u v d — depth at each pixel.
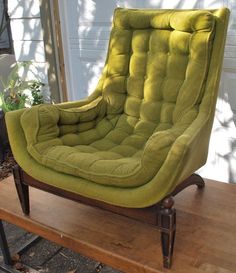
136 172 1.29
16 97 2.93
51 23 2.63
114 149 1.74
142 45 1.90
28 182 1.64
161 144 1.25
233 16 1.96
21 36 2.89
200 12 1.65
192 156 1.38
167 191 1.25
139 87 1.91
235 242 1.45
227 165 2.22
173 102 1.78
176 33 1.76
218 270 1.30
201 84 1.63
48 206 1.77
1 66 3.23
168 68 1.81
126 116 1.94
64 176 1.49
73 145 1.75
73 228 1.59
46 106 1.71
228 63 2.03
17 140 1.63
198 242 1.46
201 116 1.54
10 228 2.13
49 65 2.77
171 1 2.14
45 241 1.99
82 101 1.93
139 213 1.34
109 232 1.55
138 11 1.92
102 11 2.44
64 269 1.78
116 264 1.42
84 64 2.68
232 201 1.75
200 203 1.74
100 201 1.43
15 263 1.84
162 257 1.37
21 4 2.77
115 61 1.96
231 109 2.12
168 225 1.27
